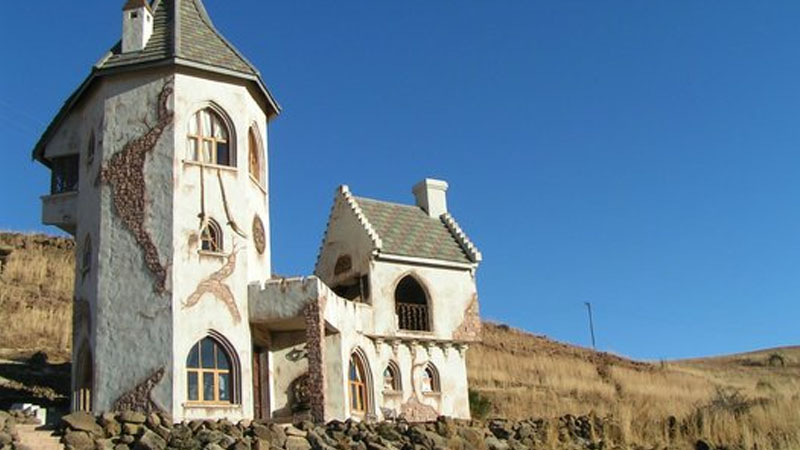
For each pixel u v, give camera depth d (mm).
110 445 25109
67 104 36250
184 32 35688
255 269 34812
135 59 34406
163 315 31438
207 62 34719
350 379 36375
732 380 69562
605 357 75250
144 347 31234
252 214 35062
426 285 40812
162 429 26047
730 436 37281
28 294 58031
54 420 31812
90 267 33375
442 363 40469
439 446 30344
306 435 28234
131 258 32344
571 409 49219
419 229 42812
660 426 38719
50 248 68062
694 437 37281
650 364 75938
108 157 33750
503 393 53406
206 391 31594
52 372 42438
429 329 40344
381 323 38844
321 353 32344
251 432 27359
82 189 35344
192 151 34094
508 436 33500
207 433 26328
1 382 39156
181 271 32094
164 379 30734
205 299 32281
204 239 33156
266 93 37062
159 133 33562
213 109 34750
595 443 35219
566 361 67500
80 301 33781
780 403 41562
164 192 32875
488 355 64938
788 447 36062
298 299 32969
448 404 39938
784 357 86062
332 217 42625
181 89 34156
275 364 35250
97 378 31281
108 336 31625
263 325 34125
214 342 32250
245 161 34875
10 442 23469
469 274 42406
